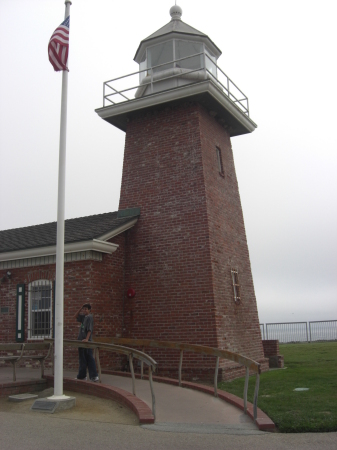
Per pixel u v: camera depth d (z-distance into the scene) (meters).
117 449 6.22
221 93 14.80
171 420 7.93
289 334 27.84
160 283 14.01
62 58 9.93
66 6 10.41
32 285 14.57
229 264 14.49
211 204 14.17
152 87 15.25
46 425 7.51
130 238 14.88
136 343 11.62
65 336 13.38
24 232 18.33
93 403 9.27
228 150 16.47
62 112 9.67
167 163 14.84
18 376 11.64
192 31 16.12
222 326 13.18
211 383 12.34
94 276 13.45
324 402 8.42
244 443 6.51
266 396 9.38
